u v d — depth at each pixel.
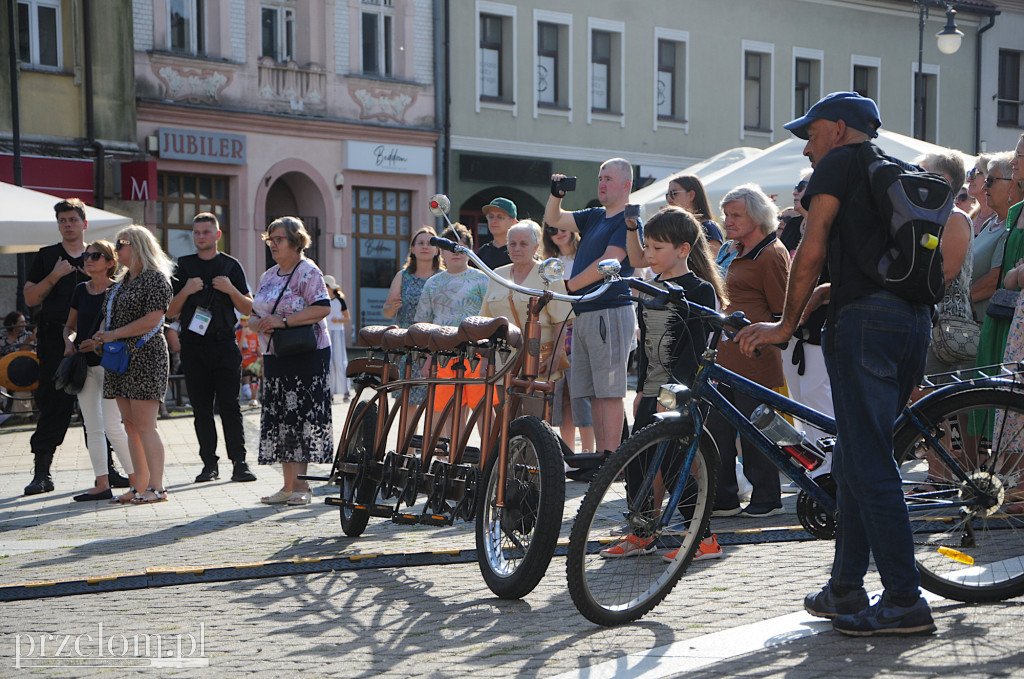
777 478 7.34
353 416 6.97
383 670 4.20
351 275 26.70
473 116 28.08
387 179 27.11
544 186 29.02
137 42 23.92
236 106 25.08
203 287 10.37
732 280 7.19
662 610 4.92
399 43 27.22
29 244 14.08
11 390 16.69
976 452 4.85
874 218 4.35
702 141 31.27
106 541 7.39
